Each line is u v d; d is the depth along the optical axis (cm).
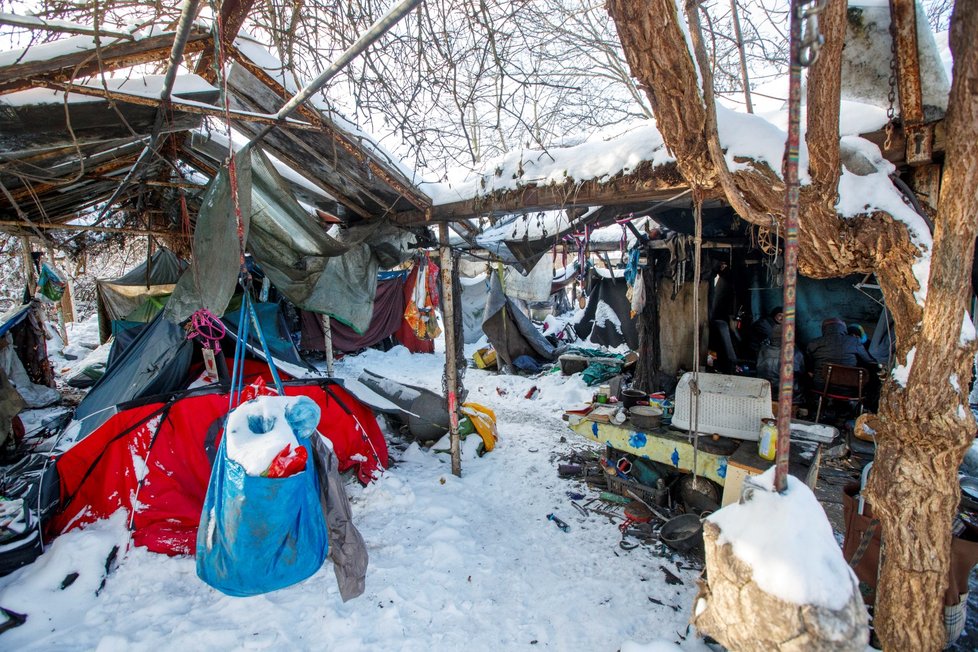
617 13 153
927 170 199
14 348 704
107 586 291
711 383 368
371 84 282
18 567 302
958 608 221
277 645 247
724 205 375
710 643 243
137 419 353
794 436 350
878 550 230
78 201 507
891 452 179
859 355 509
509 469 483
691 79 167
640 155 262
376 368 1043
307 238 375
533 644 256
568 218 393
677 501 384
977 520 323
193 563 314
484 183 355
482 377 943
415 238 504
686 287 582
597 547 344
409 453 513
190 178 523
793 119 116
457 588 299
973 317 290
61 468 345
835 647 116
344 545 266
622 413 401
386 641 254
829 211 183
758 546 129
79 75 221
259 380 280
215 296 310
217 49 209
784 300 123
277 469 216
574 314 1392
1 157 255
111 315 859
